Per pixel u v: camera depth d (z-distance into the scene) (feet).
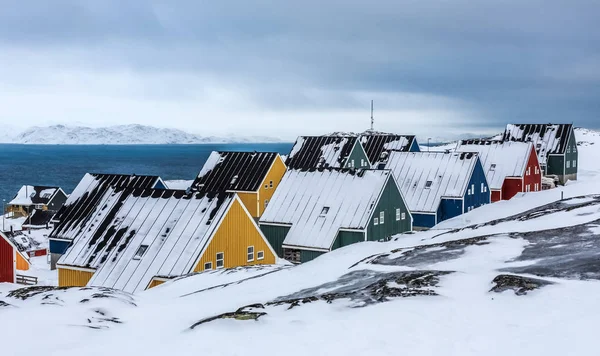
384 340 45.60
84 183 196.34
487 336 44.50
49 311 70.69
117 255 125.49
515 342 42.52
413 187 201.98
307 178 170.91
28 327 62.54
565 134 306.76
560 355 39.19
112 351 50.98
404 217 171.94
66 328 61.57
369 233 153.89
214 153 236.22
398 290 61.16
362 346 44.68
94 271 125.18
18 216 353.10
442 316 50.65
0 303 79.77
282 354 44.62
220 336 50.65
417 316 51.08
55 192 358.84
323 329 49.73
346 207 157.69
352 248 119.75
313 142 262.67
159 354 48.06
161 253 121.70
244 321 53.88
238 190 217.77
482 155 247.50
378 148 285.84
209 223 124.98
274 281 90.89
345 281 78.74
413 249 97.14
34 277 150.82
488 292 57.41
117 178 197.98
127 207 138.82
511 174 236.02
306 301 61.05
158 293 99.81
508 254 81.71
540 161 301.02
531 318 47.73
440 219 197.47
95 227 136.46
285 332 49.80
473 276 65.67
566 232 91.35
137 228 131.23
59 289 90.38
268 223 162.71
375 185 160.66
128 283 116.98
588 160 420.36
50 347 55.06
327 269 95.96
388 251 104.99
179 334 53.98
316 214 159.22
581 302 50.67
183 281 106.42
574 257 73.15
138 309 73.82
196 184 225.76
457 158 205.77
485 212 191.21
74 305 74.13
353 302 58.80
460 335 45.34
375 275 78.23
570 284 57.11
